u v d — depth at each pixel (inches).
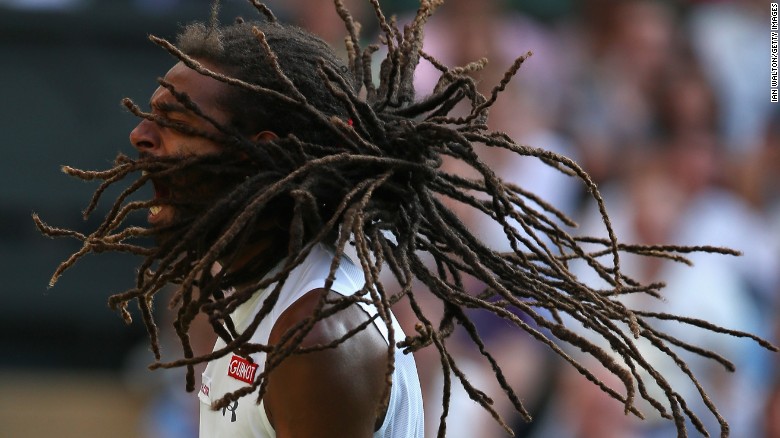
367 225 298.5
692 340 673.0
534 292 311.9
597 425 623.2
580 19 885.8
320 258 308.5
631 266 700.7
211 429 323.3
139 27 724.0
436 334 287.4
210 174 301.7
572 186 759.7
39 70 725.3
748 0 922.7
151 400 727.1
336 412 284.4
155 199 303.3
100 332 759.1
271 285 311.6
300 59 313.7
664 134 826.8
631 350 304.5
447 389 288.4
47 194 724.0
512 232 306.2
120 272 741.3
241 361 309.0
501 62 778.2
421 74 740.0
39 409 761.0
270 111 303.6
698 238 742.5
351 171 300.0
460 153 308.0
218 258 313.0
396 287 583.8
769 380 688.4
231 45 311.1
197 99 303.4
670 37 879.7
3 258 732.0
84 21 722.2
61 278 737.0
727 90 880.9
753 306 736.3
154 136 307.6
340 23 780.6
